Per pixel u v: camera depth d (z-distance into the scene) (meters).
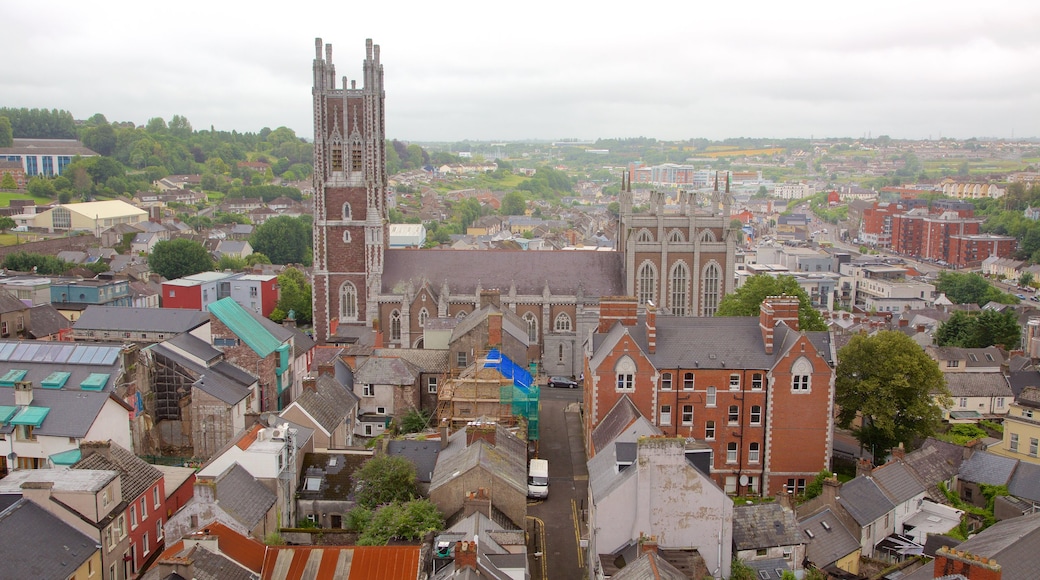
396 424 120.19
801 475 106.69
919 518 94.88
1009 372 156.88
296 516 91.38
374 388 122.38
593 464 89.00
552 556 88.81
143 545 80.81
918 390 112.69
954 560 59.41
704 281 165.25
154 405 112.81
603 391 106.00
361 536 80.38
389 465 91.38
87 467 78.31
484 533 76.06
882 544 89.56
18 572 63.06
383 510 82.44
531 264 165.38
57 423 94.00
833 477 90.75
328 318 167.88
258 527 78.81
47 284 193.75
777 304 109.50
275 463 85.00
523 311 160.50
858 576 80.94
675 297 165.25
